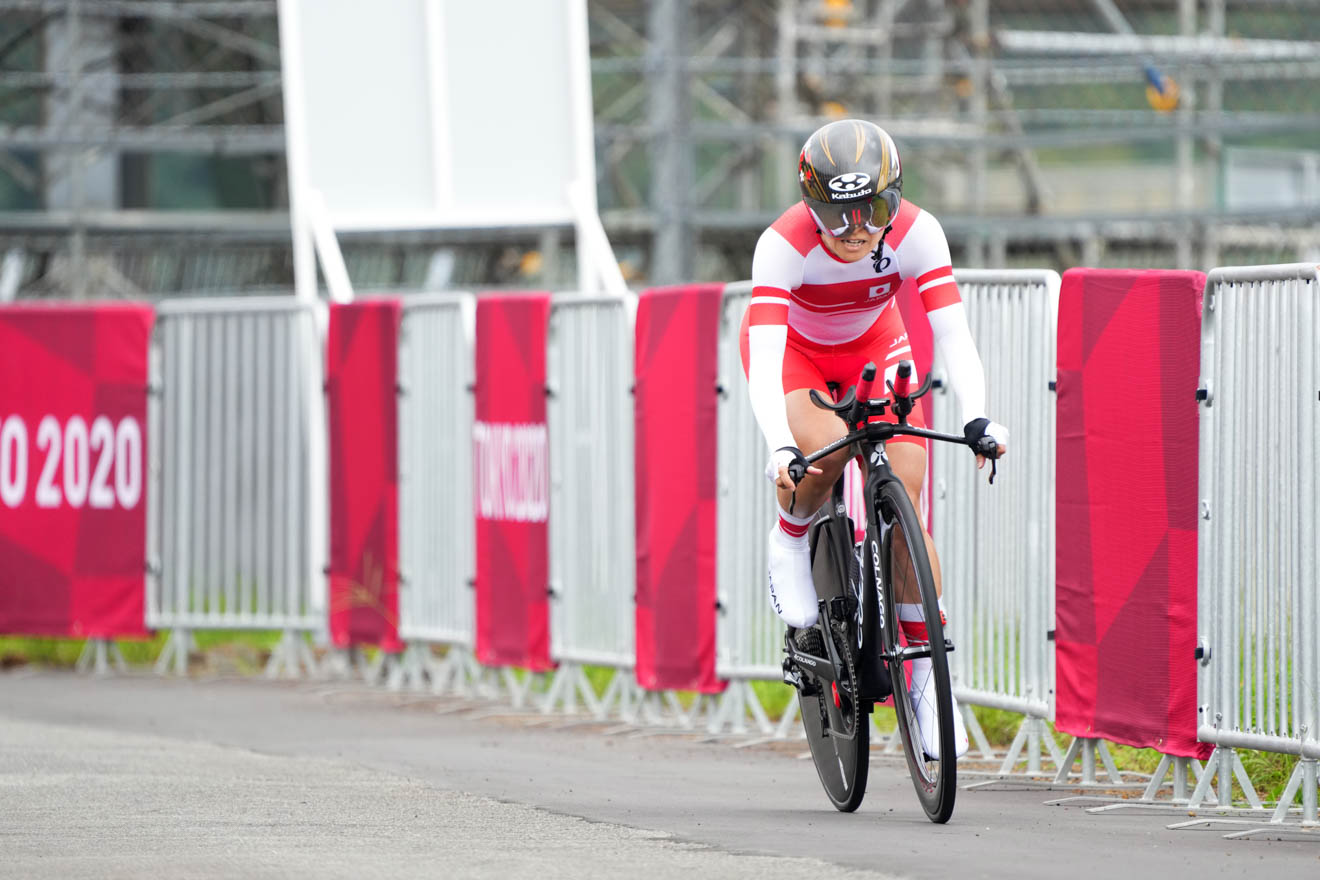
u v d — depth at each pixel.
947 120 59.88
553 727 25.00
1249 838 14.95
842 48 64.88
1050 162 67.44
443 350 28.33
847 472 21.27
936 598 14.65
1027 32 68.75
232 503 30.92
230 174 60.19
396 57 34.06
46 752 21.34
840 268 15.55
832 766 16.66
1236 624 16.58
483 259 59.72
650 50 43.34
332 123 33.84
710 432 23.95
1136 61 51.31
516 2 34.31
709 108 64.12
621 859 13.57
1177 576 17.28
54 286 55.44
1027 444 19.58
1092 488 18.34
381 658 29.97
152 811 16.41
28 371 31.62
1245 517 16.48
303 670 31.52
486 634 27.62
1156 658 17.47
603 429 25.62
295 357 30.47
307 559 30.61
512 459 27.05
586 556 25.97
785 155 59.78
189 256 58.69
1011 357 19.92
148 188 58.81
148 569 31.22
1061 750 21.00
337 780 18.92
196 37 58.47
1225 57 50.56
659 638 24.70
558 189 34.34
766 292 15.45
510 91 34.38
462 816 16.14
